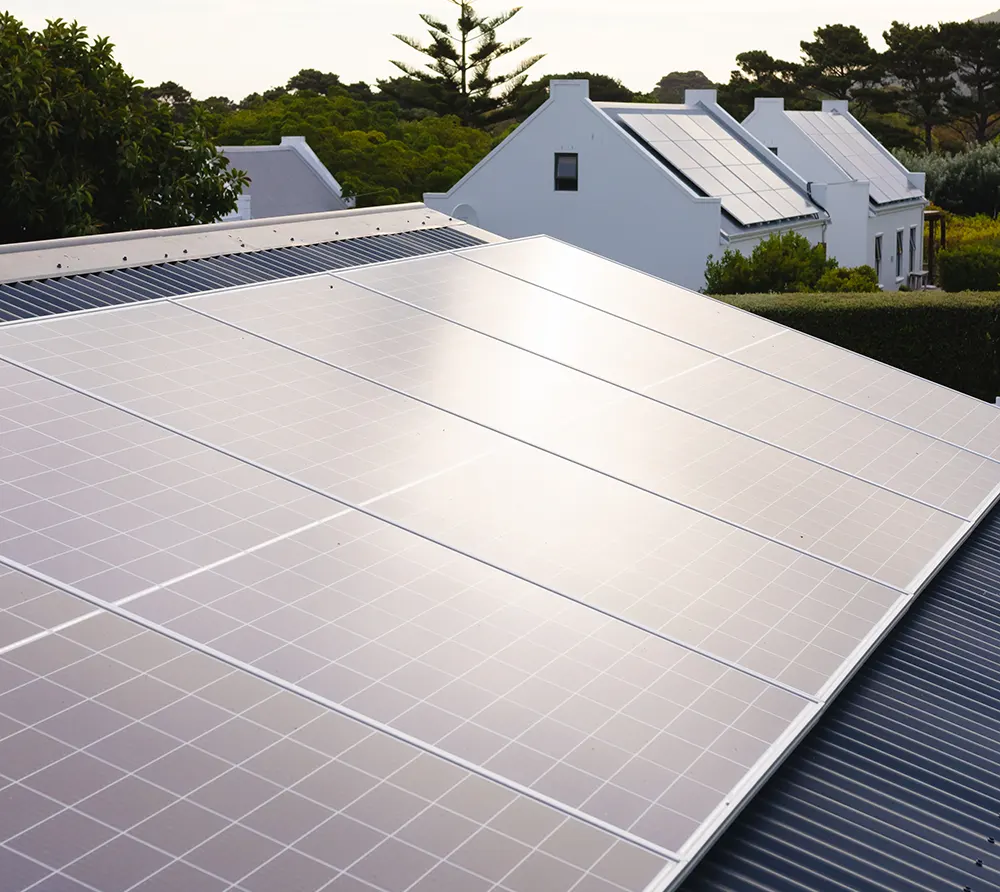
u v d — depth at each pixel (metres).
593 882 5.00
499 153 39.41
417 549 7.45
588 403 10.77
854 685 8.38
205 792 5.00
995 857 6.68
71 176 27.30
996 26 104.62
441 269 14.30
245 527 7.27
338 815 5.05
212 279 14.27
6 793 4.74
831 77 108.25
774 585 8.23
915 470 11.33
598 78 111.00
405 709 5.86
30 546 6.57
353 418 9.28
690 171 39.75
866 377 13.91
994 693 8.66
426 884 4.77
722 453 10.36
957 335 26.44
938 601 10.04
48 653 5.68
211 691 5.66
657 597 7.61
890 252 50.72
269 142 74.62
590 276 15.30
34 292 12.71
